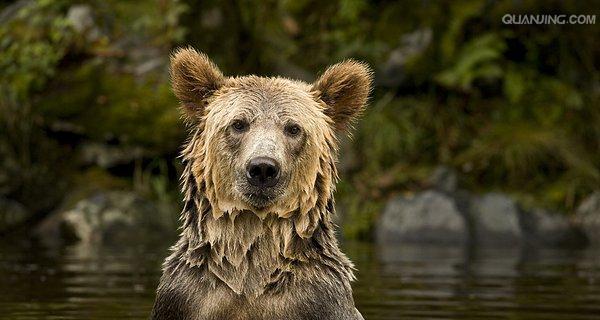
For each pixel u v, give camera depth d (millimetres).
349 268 5953
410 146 17453
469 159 17234
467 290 9828
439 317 8203
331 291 5680
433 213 15648
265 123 5656
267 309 5602
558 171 17203
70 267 11484
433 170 16859
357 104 6207
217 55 17453
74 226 15258
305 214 5734
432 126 17766
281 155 5520
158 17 17219
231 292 5633
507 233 15547
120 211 15578
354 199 16516
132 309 8453
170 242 14984
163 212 15984
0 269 11219
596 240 15797
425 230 15578
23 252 13234
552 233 15703
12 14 17766
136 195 16000
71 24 17031
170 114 16359
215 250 5676
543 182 16938
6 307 8484
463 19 17734
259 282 5648
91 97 16484
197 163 5809
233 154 5660
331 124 6121
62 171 16266
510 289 9930
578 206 16406
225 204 5676
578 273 11320
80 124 16344
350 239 15875
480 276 10977
